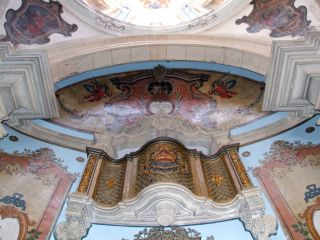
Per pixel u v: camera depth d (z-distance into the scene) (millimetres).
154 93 9852
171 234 6105
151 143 7973
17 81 7102
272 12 8031
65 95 9180
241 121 9023
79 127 9023
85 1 8648
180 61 9227
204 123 9398
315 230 5777
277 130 8281
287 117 8258
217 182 7148
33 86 7238
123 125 9375
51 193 6863
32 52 7121
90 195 6598
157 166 7250
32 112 7566
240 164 7449
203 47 8914
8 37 7684
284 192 6703
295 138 7984
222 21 8703
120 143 9047
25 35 7926
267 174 7258
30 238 5809
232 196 6633
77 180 7387
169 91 9867
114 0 9477
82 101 9484
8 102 7281
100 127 9258
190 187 6820
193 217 6312
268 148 8008
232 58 8805
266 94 7758
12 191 6660
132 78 9547
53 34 8328
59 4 7934
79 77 8867
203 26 8906
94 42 8828
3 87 7070
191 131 9070
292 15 7852
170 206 6211
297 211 6215
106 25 8742
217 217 6297
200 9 9305
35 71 7137
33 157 7645
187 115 9617
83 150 8305
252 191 6344
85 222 6176
